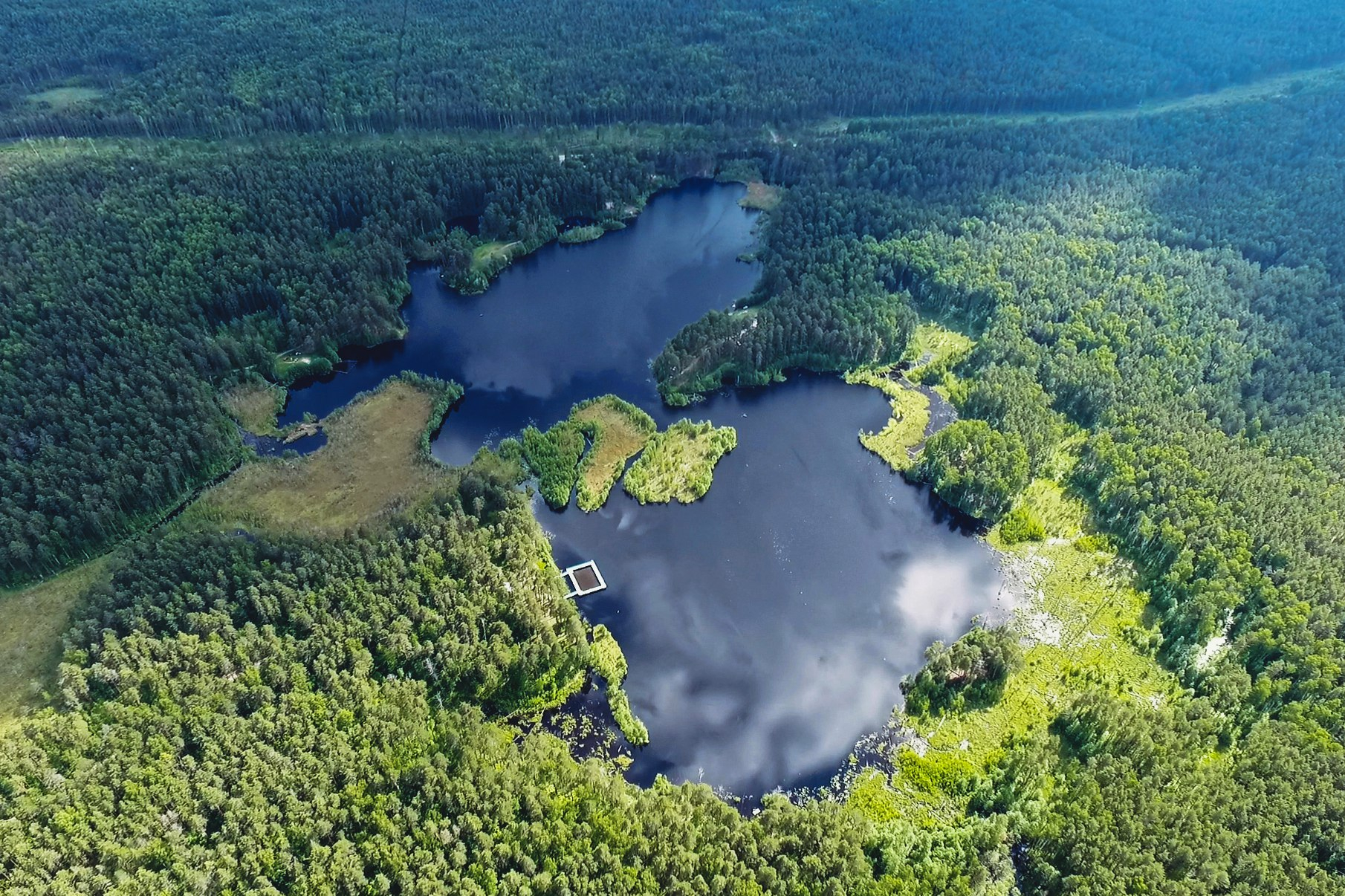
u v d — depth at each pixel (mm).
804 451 151375
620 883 84375
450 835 87375
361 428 150250
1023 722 110000
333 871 83750
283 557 116750
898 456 149125
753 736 110125
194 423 138500
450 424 154750
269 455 145625
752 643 121125
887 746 108688
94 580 120062
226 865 84125
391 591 113375
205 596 110250
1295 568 116250
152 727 95000
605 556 131750
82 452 128125
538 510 138125
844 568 131750
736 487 143875
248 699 99500
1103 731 104188
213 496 136375
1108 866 87562
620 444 149875
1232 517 123938
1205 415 142375
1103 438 139125
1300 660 106875
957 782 104062
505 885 84000
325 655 104375
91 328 145750
